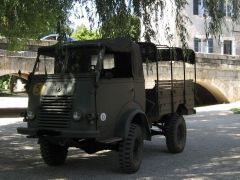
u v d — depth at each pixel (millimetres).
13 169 9984
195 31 33375
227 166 10328
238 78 33688
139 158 9578
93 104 8688
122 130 9117
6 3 10102
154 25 11188
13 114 23969
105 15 9875
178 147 11867
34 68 9516
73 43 9398
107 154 11852
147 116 10695
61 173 9523
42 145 10031
